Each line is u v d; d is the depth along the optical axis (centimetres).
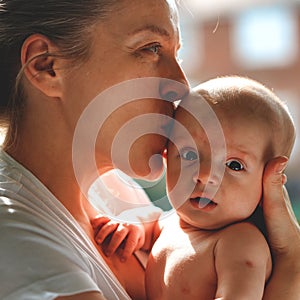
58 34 133
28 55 133
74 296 111
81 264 120
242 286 124
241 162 134
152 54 136
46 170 136
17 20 134
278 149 139
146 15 135
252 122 135
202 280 133
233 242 131
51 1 133
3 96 138
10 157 135
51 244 118
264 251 131
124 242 150
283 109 142
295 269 135
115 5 133
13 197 125
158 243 146
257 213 141
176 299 135
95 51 133
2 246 115
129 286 147
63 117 135
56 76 134
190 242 139
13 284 112
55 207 129
